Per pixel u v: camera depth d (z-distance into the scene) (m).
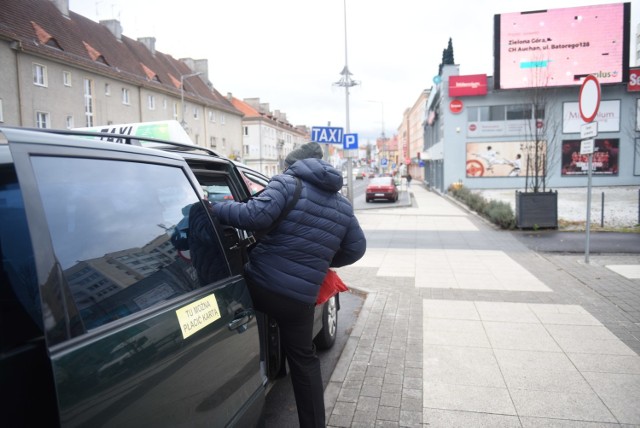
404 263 8.55
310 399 2.69
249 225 2.35
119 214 1.65
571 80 29.59
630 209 16.75
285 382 3.94
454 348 4.36
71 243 1.39
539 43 29.52
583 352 4.17
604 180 30.69
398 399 3.43
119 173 1.72
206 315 1.92
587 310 5.36
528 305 5.63
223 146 59.59
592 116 7.32
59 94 31.88
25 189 1.28
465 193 23.05
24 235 1.28
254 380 2.29
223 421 1.94
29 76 29.52
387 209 21.33
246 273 2.54
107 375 1.33
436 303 5.86
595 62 29.27
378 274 7.65
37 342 1.28
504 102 31.09
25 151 1.33
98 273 1.46
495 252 9.45
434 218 16.61
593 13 28.95
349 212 2.78
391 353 4.29
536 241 10.65
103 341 1.36
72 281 1.34
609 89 30.19
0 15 29.34
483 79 30.80
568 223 13.35
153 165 1.95
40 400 1.23
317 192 2.62
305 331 2.68
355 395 3.50
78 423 1.21
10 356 1.18
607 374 3.73
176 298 1.78
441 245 10.56
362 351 4.34
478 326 4.95
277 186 2.51
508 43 29.77
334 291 2.86
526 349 4.28
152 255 1.75
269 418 3.35
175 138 4.94
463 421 3.12
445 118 31.98
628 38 28.89
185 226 2.03
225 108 58.75
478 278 7.16
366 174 95.19
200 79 59.50
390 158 139.25
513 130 31.14
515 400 3.37
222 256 2.27
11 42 28.22
